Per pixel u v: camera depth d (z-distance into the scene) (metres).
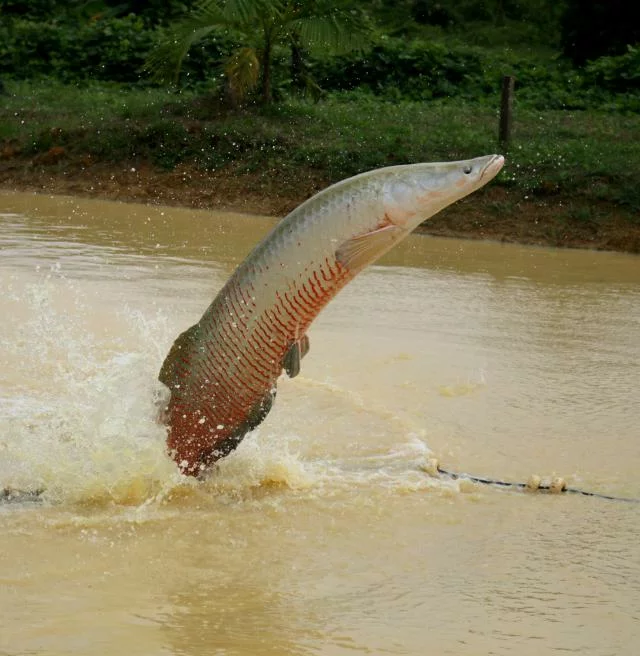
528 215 16.05
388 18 33.09
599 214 15.89
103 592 5.08
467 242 15.40
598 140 19.09
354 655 4.60
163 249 13.44
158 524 5.84
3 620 4.77
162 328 9.40
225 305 5.96
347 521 5.95
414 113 21.41
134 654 4.52
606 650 4.70
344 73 24.62
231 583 5.22
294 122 20.17
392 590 5.20
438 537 5.80
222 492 6.26
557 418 7.68
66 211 16.64
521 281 12.48
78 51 25.69
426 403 7.92
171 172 18.77
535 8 33.66
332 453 6.92
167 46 20.36
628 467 6.84
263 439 7.06
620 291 12.12
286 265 5.79
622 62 24.69
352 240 5.73
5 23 27.08
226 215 17.30
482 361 8.96
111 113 20.84
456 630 4.84
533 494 6.42
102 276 11.38
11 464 6.37
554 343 9.62
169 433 6.23
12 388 7.73
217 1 20.36
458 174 5.68
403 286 11.81
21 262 11.94
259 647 4.62
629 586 5.31
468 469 6.77
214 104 20.80
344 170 18.19
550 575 5.39
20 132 20.06
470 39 32.28
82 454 6.34
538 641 4.76
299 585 5.22
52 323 9.41
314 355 8.93
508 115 18.56
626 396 8.18
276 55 23.39
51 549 5.50
